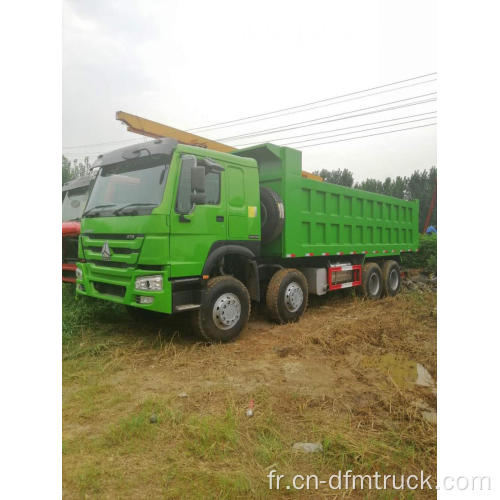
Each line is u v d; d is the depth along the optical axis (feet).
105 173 17.47
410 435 9.71
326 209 23.36
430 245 44.86
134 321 20.20
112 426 9.82
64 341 16.47
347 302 27.20
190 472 8.14
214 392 11.93
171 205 14.71
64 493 7.57
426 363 14.84
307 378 13.24
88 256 17.22
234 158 17.48
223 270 18.71
